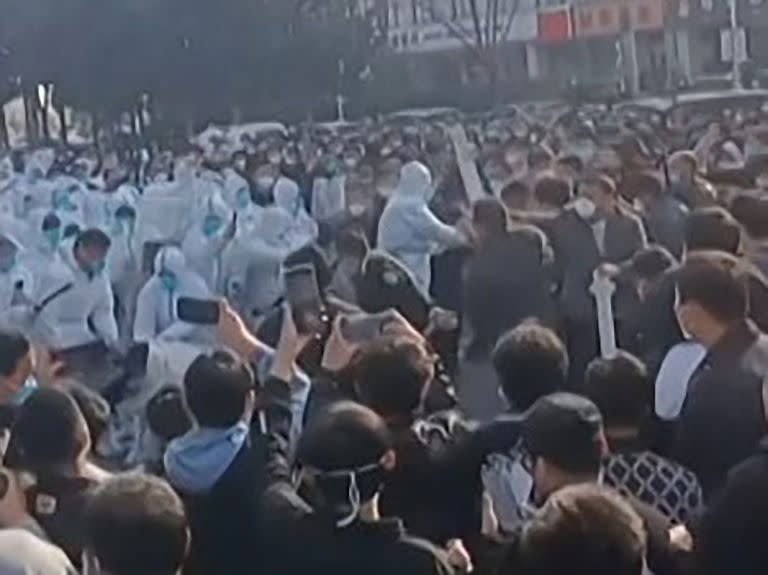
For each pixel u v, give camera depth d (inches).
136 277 551.2
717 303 235.0
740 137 815.7
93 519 161.9
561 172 589.0
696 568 180.9
